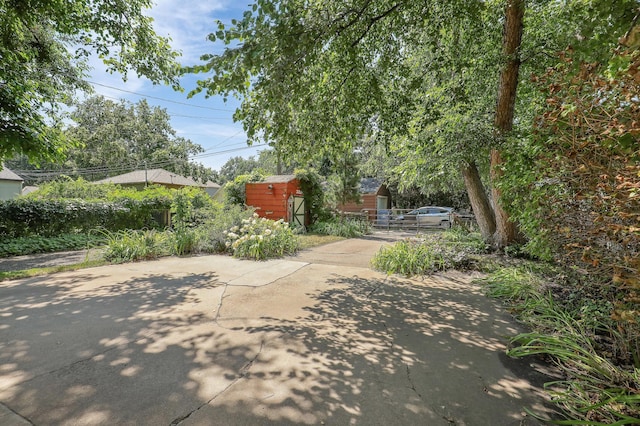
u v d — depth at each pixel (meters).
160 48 7.49
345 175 13.04
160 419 1.56
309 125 4.65
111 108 25.25
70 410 1.62
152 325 2.82
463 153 5.79
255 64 2.93
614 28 2.09
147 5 6.89
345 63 4.44
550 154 2.72
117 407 1.65
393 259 5.39
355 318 3.10
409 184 8.69
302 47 3.16
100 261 5.91
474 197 6.99
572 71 2.26
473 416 1.63
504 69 5.59
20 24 5.91
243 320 3.00
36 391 1.78
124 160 25.28
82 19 6.36
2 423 1.51
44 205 8.02
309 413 1.64
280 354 2.31
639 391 1.69
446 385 1.93
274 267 5.57
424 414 1.65
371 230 13.72
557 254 3.20
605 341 2.46
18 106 5.70
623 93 1.87
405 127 4.96
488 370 2.12
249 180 13.16
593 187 2.16
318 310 3.32
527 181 3.44
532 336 2.49
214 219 8.20
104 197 11.99
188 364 2.13
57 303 3.42
